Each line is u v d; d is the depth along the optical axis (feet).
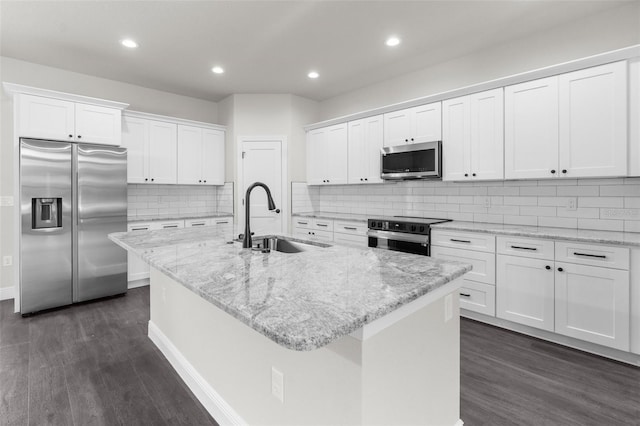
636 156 7.47
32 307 10.20
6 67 11.25
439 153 10.81
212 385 5.73
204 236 7.39
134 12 8.60
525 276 8.39
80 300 11.09
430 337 4.30
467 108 10.31
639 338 6.83
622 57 7.50
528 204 9.98
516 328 8.75
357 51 10.96
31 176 10.08
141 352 7.75
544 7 8.44
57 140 10.59
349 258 5.20
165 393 6.22
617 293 7.07
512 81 9.25
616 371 6.81
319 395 3.67
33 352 7.74
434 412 4.44
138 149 13.32
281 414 4.20
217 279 3.92
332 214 15.12
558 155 8.51
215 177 15.70
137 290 12.71
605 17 8.62
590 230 8.70
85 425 5.36
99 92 13.19
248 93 15.35
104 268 11.61
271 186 15.55
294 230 15.55
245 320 2.81
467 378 6.59
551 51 9.52
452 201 11.80
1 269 11.46
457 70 11.54
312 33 9.77
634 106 7.48
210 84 14.10
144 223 12.76
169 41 10.20
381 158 12.54
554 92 8.55
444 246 10.05
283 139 15.46
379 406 3.47
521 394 6.07
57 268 10.64
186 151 14.73
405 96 13.08
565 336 7.95
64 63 11.77
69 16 8.77
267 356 4.39
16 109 9.91
